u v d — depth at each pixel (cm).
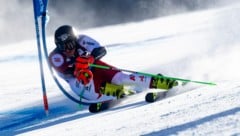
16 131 1272
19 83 2430
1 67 3378
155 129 787
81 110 1451
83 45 1375
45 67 3039
